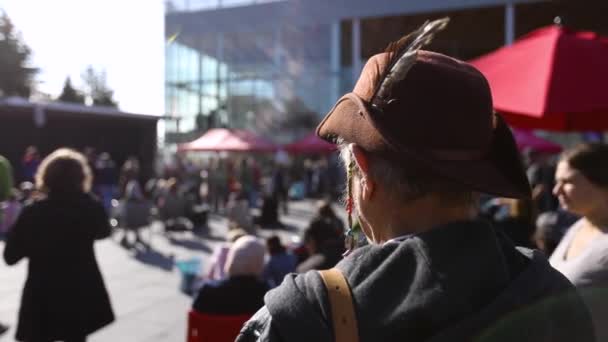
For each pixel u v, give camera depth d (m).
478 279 0.77
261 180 19.98
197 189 16.28
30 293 3.04
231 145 15.59
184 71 23.86
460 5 21.03
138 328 5.07
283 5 23.52
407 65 0.83
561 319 0.82
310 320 0.75
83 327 3.07
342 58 26.89
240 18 24.08
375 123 0.83
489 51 27.67
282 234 11.90
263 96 25.38
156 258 8.62
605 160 1.92
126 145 17.14
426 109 0.83
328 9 23.17
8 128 15.05
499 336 0.74
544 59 2.34
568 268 1.73
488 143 0.91
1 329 4.87
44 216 3.03
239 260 3.06
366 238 0.98
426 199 0.85
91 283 3.14
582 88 2.20
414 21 23.25
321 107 24.36
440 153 0.85
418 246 0.78
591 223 2.00
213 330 2.97
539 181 8.93
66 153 3.26
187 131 23.20
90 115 15.87
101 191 13.35
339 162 1.04
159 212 11.20
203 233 11.43
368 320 0.74
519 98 2.30
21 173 15.06
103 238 3.25
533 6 21.17
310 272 0.82
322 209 4.74
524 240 3.78
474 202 0.89
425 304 0.73
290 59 24.67
